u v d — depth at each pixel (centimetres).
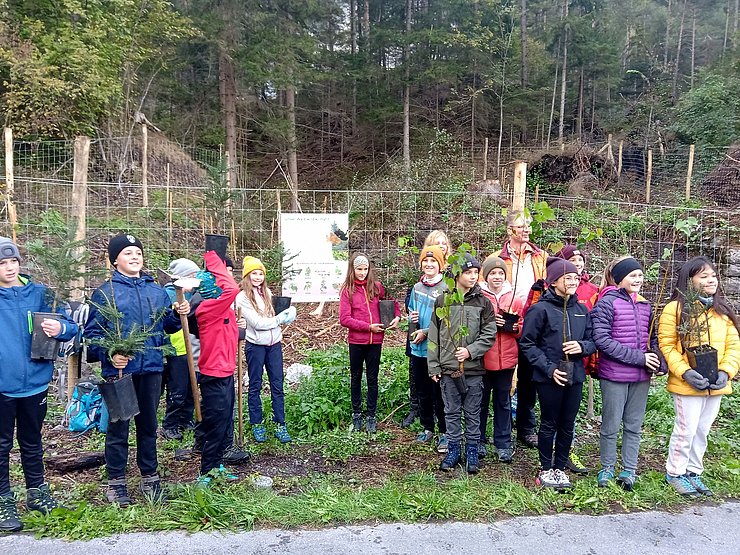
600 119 2711
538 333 387
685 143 1773
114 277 351
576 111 2861
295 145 1877
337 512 337
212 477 373
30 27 1159
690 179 1325
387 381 561
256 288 460
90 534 310
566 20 2564
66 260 375
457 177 1457
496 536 319
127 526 317
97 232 801
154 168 1429
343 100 2512
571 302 388
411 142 2433
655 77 2725
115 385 320
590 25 2709
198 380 414
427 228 1015
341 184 2353
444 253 486
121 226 839
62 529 314
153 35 1443
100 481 379
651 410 538
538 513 346
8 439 326
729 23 3250
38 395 331
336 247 769
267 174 2205
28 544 301
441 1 2292
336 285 769
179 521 325
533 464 423
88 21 1268
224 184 626
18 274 345
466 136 2416
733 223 964
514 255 484
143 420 350
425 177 1452
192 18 1538
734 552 308
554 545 311
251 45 1595
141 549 299
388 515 338
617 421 383
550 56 2855
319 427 492
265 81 1596
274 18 1644
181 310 355
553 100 2581
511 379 425
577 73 2783
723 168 1306
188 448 435
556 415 382
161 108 1888
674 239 906
